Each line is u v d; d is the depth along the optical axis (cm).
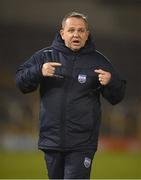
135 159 5459
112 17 9781
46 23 9456
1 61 8750
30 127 6788
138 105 7719
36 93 7150
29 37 9212
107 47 9650
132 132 7012
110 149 6838
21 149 6425
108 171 4216
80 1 9688
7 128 6831
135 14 9681
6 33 9081
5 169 4291
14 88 7862
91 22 9719
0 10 9175
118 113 7119
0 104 7206
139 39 9725
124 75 9494
